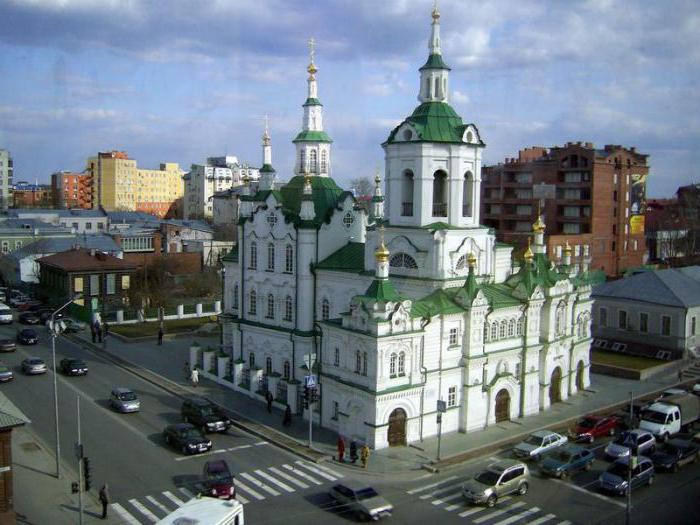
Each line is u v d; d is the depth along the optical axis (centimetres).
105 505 4500
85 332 10400
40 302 12219
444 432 6172
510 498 4919
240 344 8012
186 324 11106
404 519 4559
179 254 14725
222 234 17450
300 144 8012
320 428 6331
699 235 15875
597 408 7056
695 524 4534
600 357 9106
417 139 6438
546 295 6919
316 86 8056
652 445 5778
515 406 6706
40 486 4981
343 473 5325
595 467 5538
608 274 15250
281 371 7438
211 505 4000
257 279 7781
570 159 15250
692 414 6569
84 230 18912
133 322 11194
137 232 16000
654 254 18175
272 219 7512
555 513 4691
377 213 9038
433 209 6619
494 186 16862
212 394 7388
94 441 5903
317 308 7238
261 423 6438
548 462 5344
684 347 8881
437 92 6725
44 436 5988
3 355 8950
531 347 6775
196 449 5634
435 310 6034
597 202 14925
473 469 5425
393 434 5844
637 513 4700
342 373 6059
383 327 5650
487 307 6325
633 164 15538
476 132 6706
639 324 9300
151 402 7056
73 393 7294
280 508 4700
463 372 6253
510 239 15175
